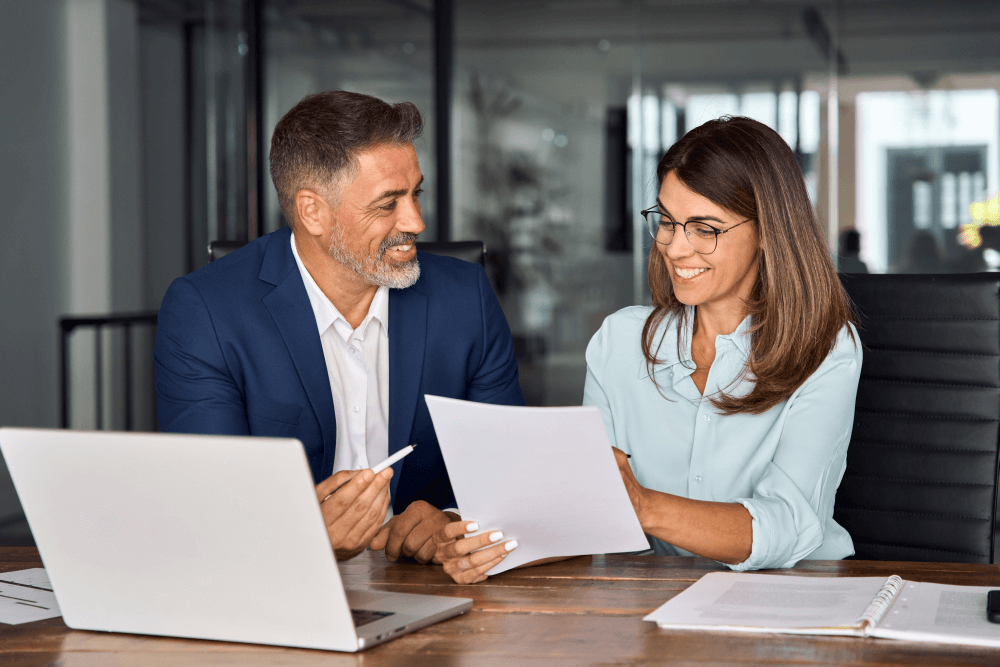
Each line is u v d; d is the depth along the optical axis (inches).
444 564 45.1
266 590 35.6
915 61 165.8
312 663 34.3
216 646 36.5
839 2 168.1
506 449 42.0
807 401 56.1
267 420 61.6
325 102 58.2
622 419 64.7
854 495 64.1
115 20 174.2
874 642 35.1
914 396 63.1
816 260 56.6
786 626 36.3
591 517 43.9
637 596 42.1
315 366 62.1
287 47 186.5
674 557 49.9
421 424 65.8
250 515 34.5
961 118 164.6
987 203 164.1
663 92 176.6
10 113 158.1
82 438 35.5
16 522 158.1
